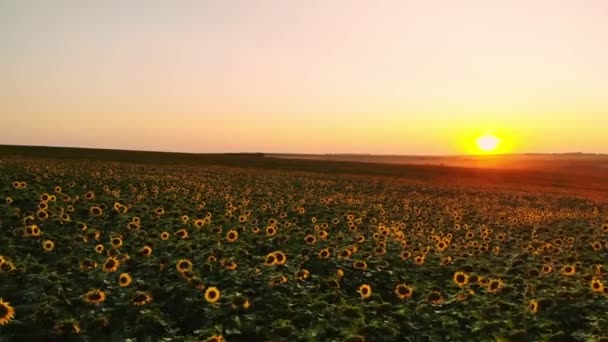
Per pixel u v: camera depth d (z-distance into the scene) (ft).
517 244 59.36
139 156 277.44
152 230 51.08
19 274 31.01
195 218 61.41
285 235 49.93
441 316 30.04
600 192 227.20
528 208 122.62
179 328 27.81
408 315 29.84
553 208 129.08
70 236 44.98
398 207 96.22
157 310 27.81
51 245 38.34
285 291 32.94
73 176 103.19
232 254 40.86
